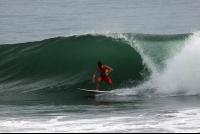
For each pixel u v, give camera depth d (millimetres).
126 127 21109
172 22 188125
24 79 52375
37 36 140250
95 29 164125
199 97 35969
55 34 146625
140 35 59500
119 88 43844
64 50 58406
